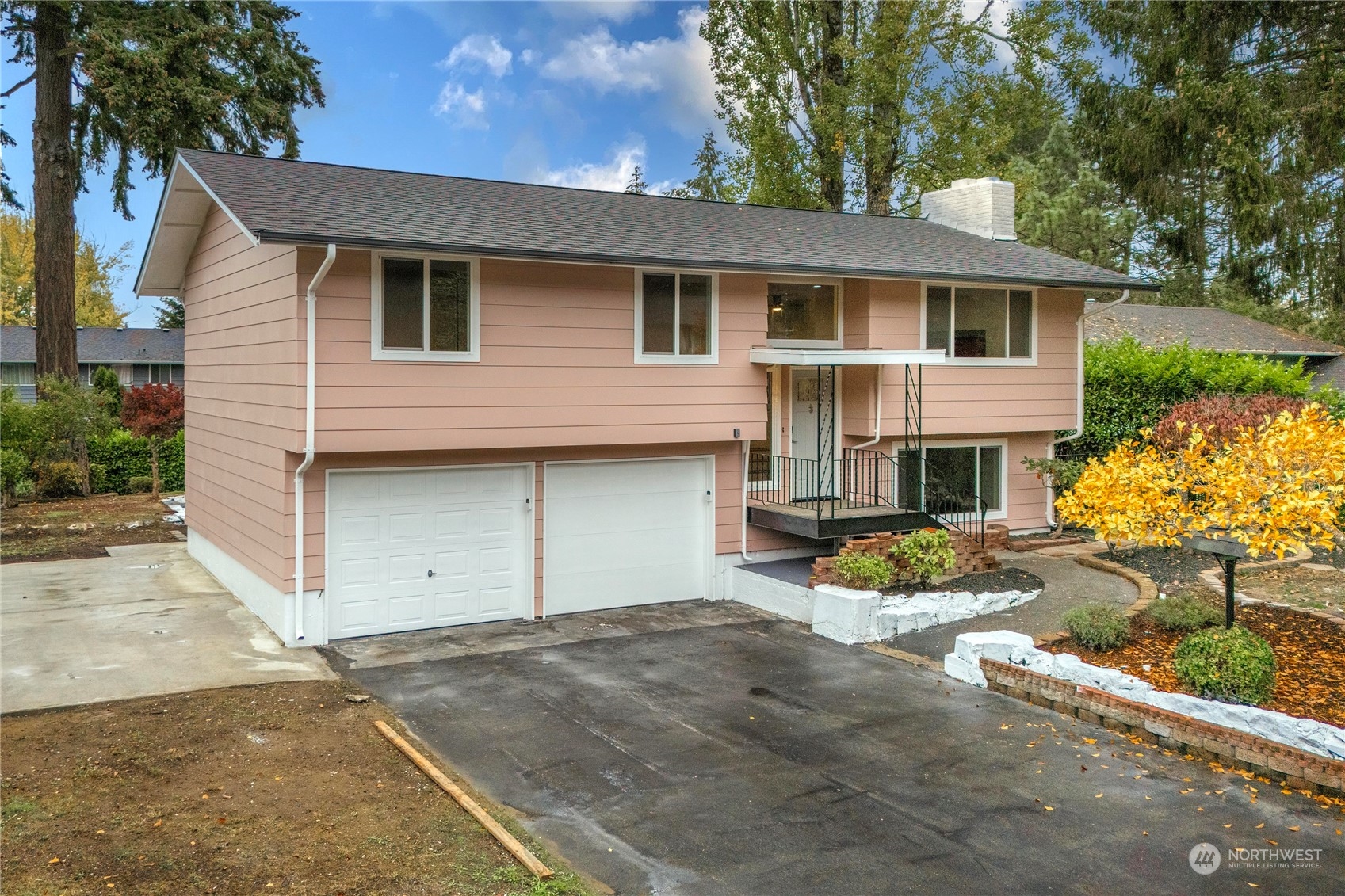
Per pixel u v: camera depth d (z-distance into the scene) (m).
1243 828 7.46
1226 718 8.78
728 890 6.49
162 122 23.48
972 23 27.34
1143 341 27.55
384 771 8.33
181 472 27.44
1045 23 27.31
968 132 27.70
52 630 12.69
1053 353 18.42
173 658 11.55
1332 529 9.66
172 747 8.66
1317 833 7.36
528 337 13.39
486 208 14.48
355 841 6.91
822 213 19.88
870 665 11.89
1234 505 9.98
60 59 24.22
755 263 14.20
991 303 17.70
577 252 12.77
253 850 6.69
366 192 13.98
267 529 13.20
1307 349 28.75
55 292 24.89
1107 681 9.79
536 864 6.59
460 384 12.91
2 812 7.14
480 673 11.44
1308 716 8.70
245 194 12.53
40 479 24.58
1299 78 27.67
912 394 16.92
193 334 17.84
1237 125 27.28
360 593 12.96
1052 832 7.39
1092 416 19.31
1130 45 30.61
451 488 13.62
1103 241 35.00
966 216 21.02
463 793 7.77
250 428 13.98
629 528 15.09
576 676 11.40
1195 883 6.61
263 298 13.20
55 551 18.48
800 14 28.17
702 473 15.73
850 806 7.85
